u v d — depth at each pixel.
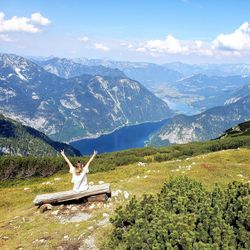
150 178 38.22
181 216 15.55
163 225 15.04
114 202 25.94
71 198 25.52
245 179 42.81
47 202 25.88
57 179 60.69
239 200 16.45
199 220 15.77
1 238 22.02
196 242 13.89
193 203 17.84
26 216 25.77
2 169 87.31
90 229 20.97
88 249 18.67
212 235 14.59
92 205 25.17
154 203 18.05
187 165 56.25
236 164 52.09
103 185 26.92
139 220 15.68
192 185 20.75
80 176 25.86
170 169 53.69
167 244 13.71
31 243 20.38
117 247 16.33
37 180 80.38
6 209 35.91
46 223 23.34
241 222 15.36
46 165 93.75
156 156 111.50
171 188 20.91
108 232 19.92
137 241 14.52
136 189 31.92
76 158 106.88
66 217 23.91
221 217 15.84
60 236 20.73
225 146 147.38
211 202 17.47
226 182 39.91
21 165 91.38
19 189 50.91
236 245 14.75
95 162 102.06
